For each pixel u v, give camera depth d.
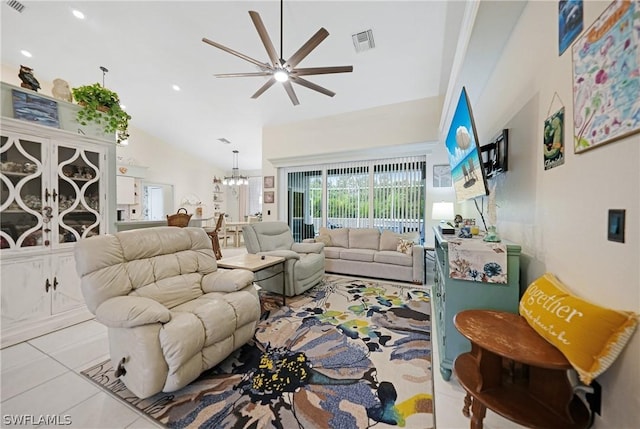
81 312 2.61
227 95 5.12
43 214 2.39
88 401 1.51
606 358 0.83
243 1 2.92
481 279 1.58
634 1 0.80
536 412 0.99
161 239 2.14
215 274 2.29
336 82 4.24
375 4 2.78
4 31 3.69
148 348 1.44
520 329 1.17
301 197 5.97
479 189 1.83
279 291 3.34
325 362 1.90
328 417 1.39
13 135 2.21
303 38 3.32
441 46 3.33
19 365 1.86
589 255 1.04
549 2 1.36
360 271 4.36
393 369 1.82
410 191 4.88
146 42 3.83
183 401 1.51
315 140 5.62
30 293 2.30
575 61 1.12
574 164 1.14
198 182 8.83
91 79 4.77
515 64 1.82
